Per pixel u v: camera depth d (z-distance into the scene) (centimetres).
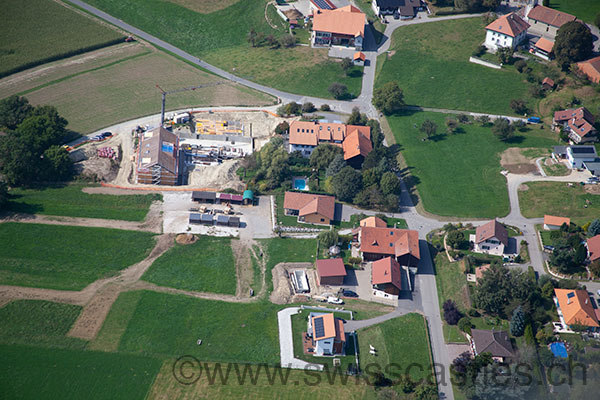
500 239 14825
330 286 14462
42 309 13438
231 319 13462
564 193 16700
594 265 13850
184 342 12875
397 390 11825
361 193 17062
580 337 12538
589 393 11406
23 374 12006
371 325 13350
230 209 16888
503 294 13125
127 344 12775
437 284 14575
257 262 15175
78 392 11750
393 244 15150
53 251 15112
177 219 16500
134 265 14925
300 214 16612
